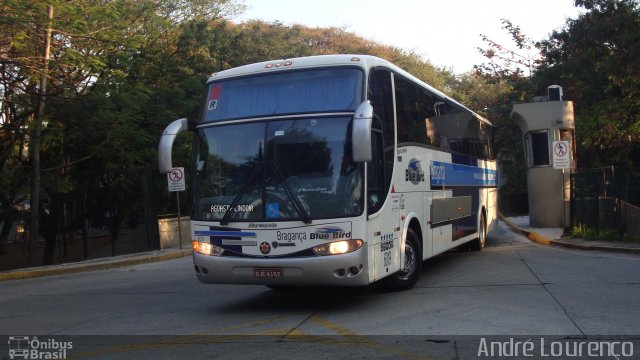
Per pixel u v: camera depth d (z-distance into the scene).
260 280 8.34
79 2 17.17
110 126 19.30
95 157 21.55
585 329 7.16
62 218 19.77
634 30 20.50
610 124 21.12
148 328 8.30
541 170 19.78
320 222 8.12
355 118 7.66
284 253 8.21
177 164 22.66
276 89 8.78
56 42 16.95
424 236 10.88
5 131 19.39
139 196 20.42
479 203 15.63
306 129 8.41
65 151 21.17
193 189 8.93
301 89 8.66
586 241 15.59
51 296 12.16
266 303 9.77
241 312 9.12
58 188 20.38
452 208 12.84
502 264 12.84
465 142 14.48
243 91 8.96
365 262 8.17
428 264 13.41
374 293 10.07
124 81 20.14
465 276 11.46
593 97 24.22
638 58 19.83
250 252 8.38
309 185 8.25
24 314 10.09
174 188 19.77
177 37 26.80
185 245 22.27
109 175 21.42
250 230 8.38
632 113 21.61
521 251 15.16
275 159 8.43
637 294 9.16
